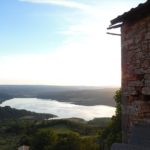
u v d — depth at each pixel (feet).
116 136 71.36
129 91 22.65
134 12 20.47
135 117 21.99
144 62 20.88
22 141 243.40
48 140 187.62
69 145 170.60
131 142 20.67
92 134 241.14
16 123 347.77
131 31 22.38
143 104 21.24
